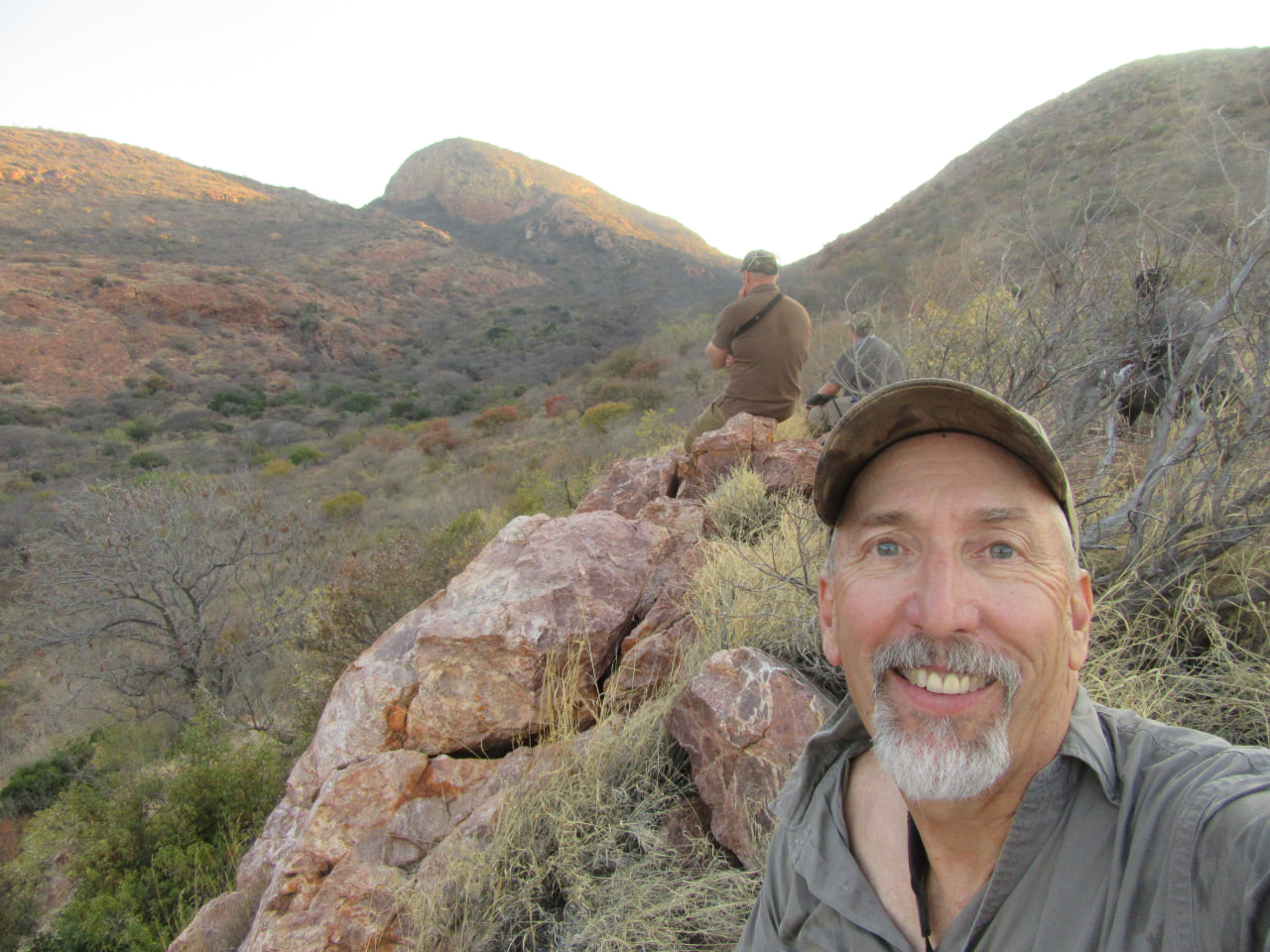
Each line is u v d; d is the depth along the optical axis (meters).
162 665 11.34
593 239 133.50
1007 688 0.88
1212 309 2.43
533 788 2.56
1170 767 0.84
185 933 2.96
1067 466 2.82
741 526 4.13
